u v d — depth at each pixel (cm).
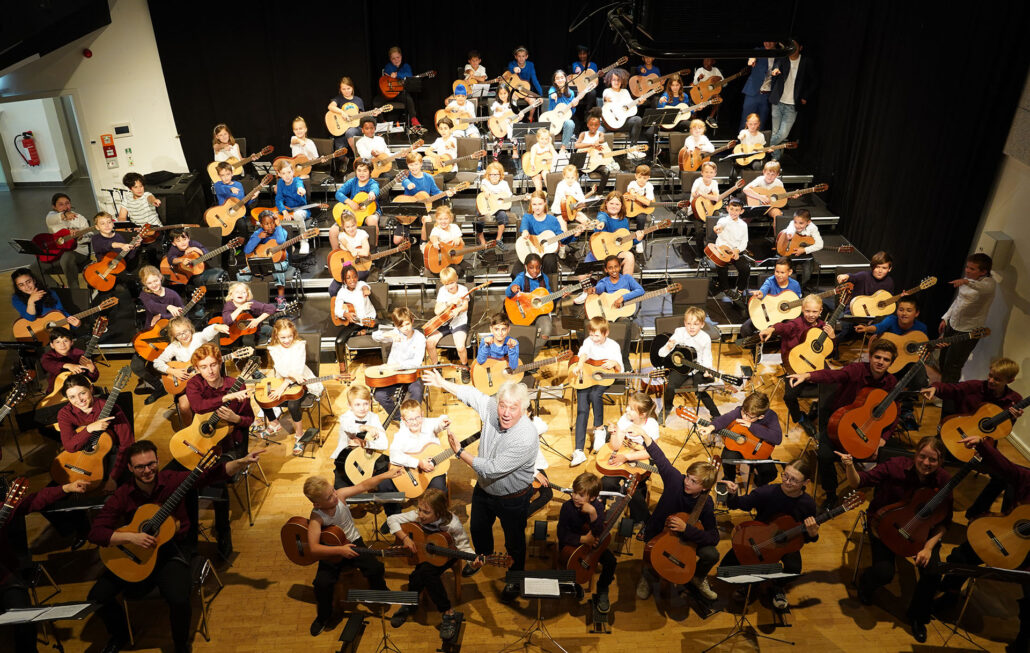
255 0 1166
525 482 580
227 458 663
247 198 1032
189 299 939
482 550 625
